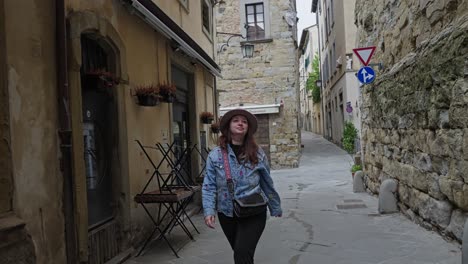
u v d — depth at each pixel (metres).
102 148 5.76
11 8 3.85
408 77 7.31
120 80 5.97
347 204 10.03
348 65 23.61
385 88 9.06
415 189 7.24
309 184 14.69
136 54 6.79
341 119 27.52
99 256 5.34
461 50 5.02
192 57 9.95
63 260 4.41
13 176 3.72
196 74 10.93
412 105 7.10
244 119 3.88
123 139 6.06
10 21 3.82
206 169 3.87
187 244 6.71
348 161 21.56
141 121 6.85
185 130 10.56
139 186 6.61
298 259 5.71
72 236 4.53
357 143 21.83
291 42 21.62
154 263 5.73
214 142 13.02
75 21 4.75
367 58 9.66
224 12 22.05
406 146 7.67
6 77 3.71
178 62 9.20
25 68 3.99
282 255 5.95
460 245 5.54
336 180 15.29
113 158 5.99
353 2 23.62
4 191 3.62
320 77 43.00
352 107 23.67
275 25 21.73
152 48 7.56
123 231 6.00
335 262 5.47
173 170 6.72
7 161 3.66
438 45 5.75
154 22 6.97
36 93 4.14
